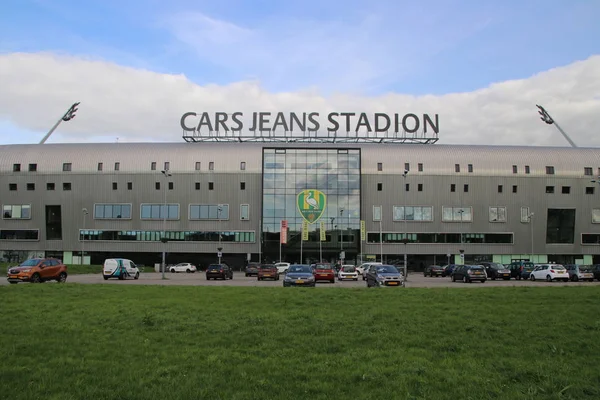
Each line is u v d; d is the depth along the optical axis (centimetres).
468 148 9431
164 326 1576
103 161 9212
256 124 9500
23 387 953
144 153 9250
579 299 2338
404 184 9006
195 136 9588
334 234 8875
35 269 3981
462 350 1300
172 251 9050
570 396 936
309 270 4166
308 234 8869
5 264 7206
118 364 1123
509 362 1179
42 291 2630
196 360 1169
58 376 1023
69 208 9169
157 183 9138
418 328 1566
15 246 9200
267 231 8856
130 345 1316
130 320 1677
